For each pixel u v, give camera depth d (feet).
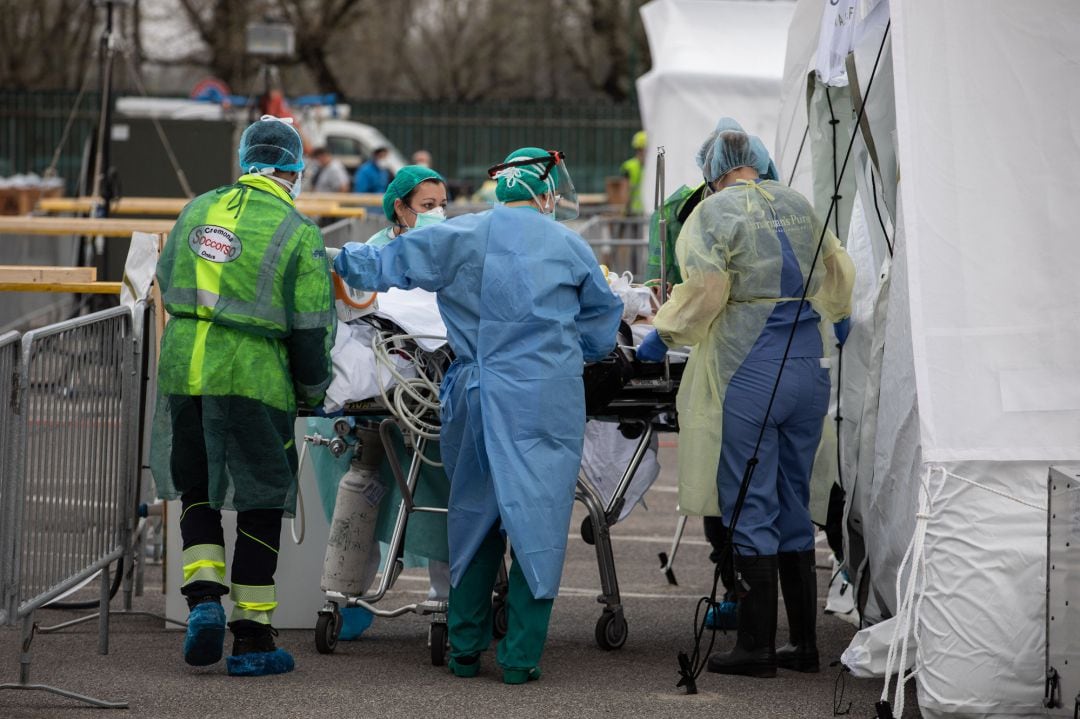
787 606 54.44
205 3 316.40
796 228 52.44
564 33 336.29
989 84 45.70
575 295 51.06
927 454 44.55
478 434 50.01
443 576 56.13
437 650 54.19
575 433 50.29
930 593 45.06
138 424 56.13
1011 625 44.42
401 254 50.49
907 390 48.14
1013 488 44.60
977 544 44.60
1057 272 44.70
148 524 72.79
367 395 53.42
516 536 49.06
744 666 53.01
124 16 261.44
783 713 47.91
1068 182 44.96
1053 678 43.11
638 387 56.08
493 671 53.78
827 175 63.26
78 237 126.41
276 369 50.72
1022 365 44.62
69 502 50.29
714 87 144.46
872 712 48.14
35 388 47.26
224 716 46.70
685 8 150.10
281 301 50.37
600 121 263.29
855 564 56.34
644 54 331.16
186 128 169.07
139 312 55.88
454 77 337.52
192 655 49.73
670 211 63.67
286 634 59.72
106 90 139.03
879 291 54.24
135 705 47.91
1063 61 45.39
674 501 95.81
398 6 335.26
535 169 51.60
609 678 52.54
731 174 53.93
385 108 266.77
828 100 62.95
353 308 54.03
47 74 314.14
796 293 52.31
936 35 46.06
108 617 57.62
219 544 51.34
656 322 51.34
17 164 252.01
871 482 52.85
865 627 54.54
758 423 51.78
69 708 47.47
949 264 45.21
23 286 59.00
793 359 52.21
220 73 315.37
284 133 52.42
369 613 58.85
